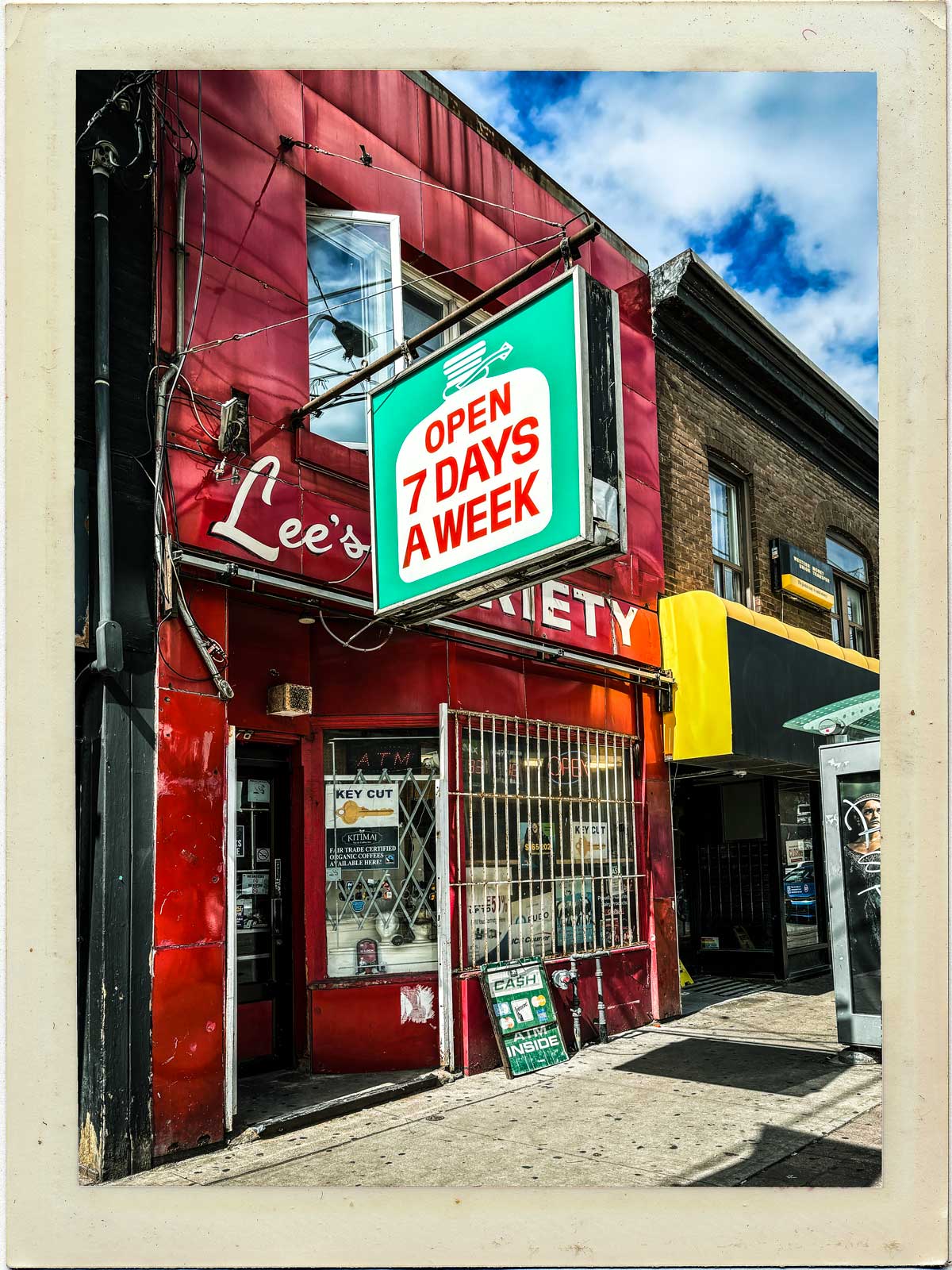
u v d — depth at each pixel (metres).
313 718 6.69
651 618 9.02
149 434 5.20
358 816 6.83
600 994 7.53
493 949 6.99
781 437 12.01
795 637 9.85
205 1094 4.94
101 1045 4.55
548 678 7.93
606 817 8.30
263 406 5.84
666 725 8.96
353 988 6.46
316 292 6.63
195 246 5.59
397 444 5.50
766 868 11.05
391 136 7.21
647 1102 5.84
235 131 5.94
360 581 6.29
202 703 5.24
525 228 8.43
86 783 4.85
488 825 7.14
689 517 9.98
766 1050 7.23
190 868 5.03
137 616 5.02
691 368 10.39
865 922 6.87
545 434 4.68
